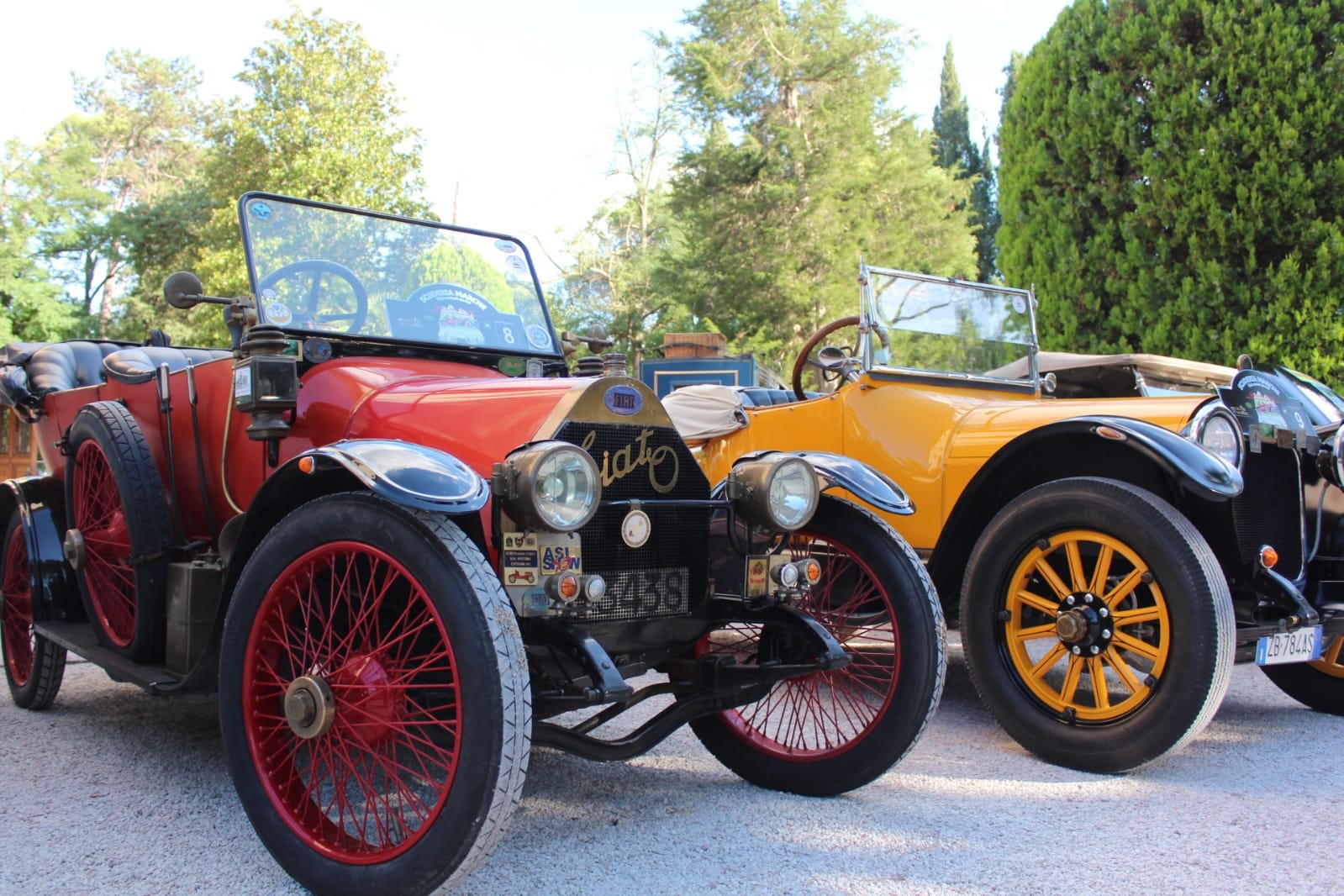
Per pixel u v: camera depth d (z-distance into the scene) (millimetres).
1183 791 3133
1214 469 3365
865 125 25156
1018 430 4133
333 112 18875
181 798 3006
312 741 2383
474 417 2719
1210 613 3162
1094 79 9164
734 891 2318
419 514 2236
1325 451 4121
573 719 4086
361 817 2779
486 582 2145
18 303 27688
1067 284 9484
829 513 3133
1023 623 3861
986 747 3684
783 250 24203
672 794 3061
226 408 3324
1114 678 4809
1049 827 2775
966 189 27859
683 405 5289
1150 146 9039
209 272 20062
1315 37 8273
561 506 2309
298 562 2385
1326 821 2844
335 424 3025
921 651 2865
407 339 3453
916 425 4445
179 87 43250
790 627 2861
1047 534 3576
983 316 5199
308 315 3316
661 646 2785
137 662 3322
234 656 2459
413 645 2361
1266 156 8281
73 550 3625
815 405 4773
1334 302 8219
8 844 2617
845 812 2891
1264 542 3900
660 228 31406
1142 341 9031
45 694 4047
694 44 25062
